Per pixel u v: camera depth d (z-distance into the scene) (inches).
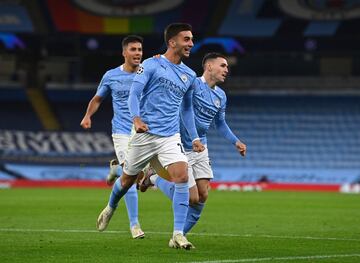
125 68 1951.3
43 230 2039.9
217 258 1407.5
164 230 2090.3
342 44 6092.5
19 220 2423.7
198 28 5905.5
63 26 5890.8
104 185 5816.9
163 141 1565.0
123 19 5812.0
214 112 1779.0
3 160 6304.1
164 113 1566.2
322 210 3147.1
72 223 2305.6
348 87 6811.0
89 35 5999.0
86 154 6432.1
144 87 1562.5
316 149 6407.5
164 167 1576.0
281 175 5935.0
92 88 6909.5
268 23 5900.6
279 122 6653.5
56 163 6353.3
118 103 1945.1
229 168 5984.3
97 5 5743.1
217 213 2918.3
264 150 6417.3
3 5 5772.6
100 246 1624.0
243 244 1696.6
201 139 1771.7
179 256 1439.5
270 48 6171.3
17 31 5984.3
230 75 6914.4
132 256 1439.5
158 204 3449.8
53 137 6565.0
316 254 1501.0
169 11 5762.8
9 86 6884.8
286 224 2370.8
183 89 1582.2
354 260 1400.1
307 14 5753.0
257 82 6875.0
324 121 6648.6
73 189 5216.5
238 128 6614.2
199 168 1734.7
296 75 6884.8
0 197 4010.8
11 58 6914.4
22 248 1574.8
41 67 6958.7
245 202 3742.6
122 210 2898.6
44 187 5595.5
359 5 5669.3
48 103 6865.2
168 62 1578.5
